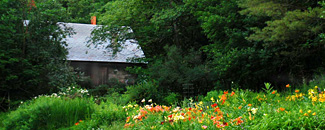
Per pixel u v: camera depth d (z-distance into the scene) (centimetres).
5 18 1712
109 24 2178
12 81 1683
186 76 1678
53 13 1925
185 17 2322
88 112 952
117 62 2422
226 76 1505
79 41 2583
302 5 1167
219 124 497
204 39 2527
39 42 1833
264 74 1385
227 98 720
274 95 725
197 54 1861
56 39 1900
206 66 1712
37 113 977
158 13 2105
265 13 1185
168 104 1348
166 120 556
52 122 954
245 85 1485
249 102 679
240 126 491
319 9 988
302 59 1320
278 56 1318
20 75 1731
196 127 510
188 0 1927
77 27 2731
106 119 852
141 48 2528
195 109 661
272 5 1132
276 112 524
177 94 1597
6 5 1750
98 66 2402
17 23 1833
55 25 1923
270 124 473
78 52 2447
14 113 1076
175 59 1792
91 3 3519
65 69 1844
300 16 1030
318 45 1205
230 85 1590
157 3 2178
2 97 1698
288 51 1310
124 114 866
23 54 1777
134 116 682
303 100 638
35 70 1739
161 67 1808
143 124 614
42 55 1778
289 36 1111
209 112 637
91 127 823
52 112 971
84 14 3531
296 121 472
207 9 1931
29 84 1750
